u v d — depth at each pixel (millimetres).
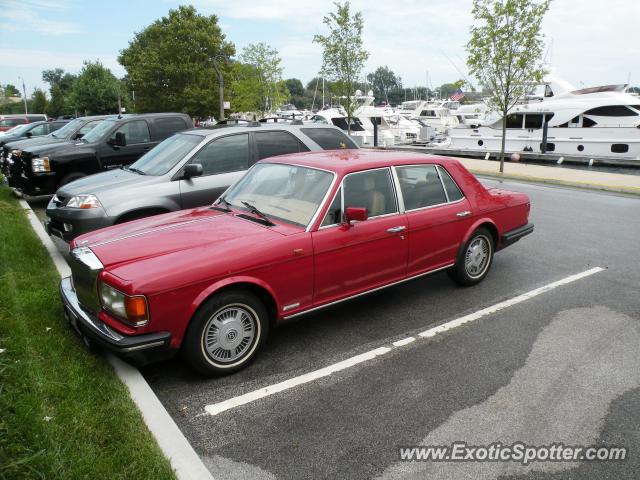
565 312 5434
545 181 15711
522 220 6527
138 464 2910
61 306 5051
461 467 3109
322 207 4547
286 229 4445
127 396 3602
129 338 3654
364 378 4121
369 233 4801
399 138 32719
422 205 5371
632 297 5863
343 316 5359
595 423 3525
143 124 11070
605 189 14180
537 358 4438
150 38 47750
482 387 3980
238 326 4121
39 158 9922
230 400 3814
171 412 3666
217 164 7180
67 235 6672
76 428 3162
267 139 7641
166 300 3701
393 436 3395
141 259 3920
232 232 4367
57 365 3912
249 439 3367
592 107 20641
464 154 23562
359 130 31578
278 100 35531
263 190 5090
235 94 38625
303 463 3137
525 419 3572
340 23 20766
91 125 13898
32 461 2764
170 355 3867
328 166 4879
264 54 34781
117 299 3701
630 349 4602
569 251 7773
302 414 3639
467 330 5004
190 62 39562
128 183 6723
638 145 19578
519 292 6023
